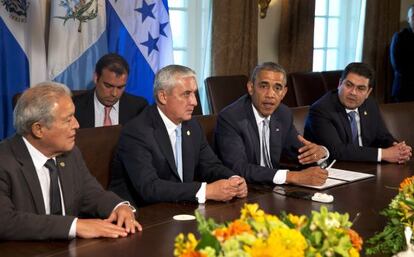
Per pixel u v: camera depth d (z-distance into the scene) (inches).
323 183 92.6
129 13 159.6
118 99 129.2
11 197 73.0
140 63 161.9
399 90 231.8
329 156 121.3
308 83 200.1
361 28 251.1
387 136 135.6
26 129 73.6
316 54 240.8
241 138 108.8
